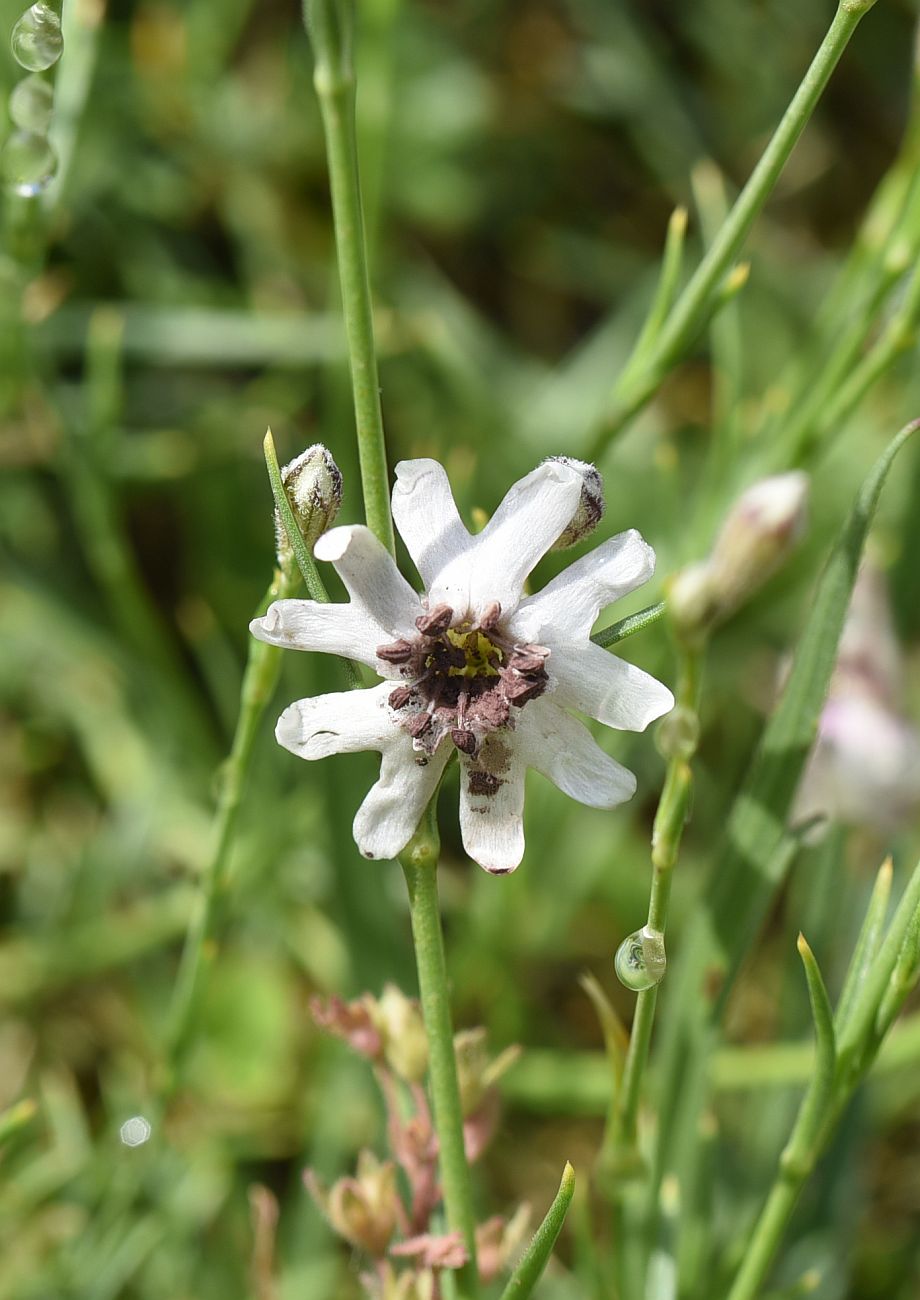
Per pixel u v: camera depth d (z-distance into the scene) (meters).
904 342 0.20
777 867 0.18
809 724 0.17
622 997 0.25
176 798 0.25
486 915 0.22
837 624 0.17
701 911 0.18
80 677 0.26
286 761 0.24
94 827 0.26
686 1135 0.18
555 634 0.15
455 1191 0.16
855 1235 0.21
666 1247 0.19
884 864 0.17
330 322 0.23
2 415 0.25
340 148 0.15
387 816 0.15
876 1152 0.23
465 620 0.15
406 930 0.22
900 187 0.21
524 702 0.15
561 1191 0.16
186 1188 0.22
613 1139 0.17
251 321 0.26
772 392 0.21
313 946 0.24
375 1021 0.17
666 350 0.19
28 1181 0.22
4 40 0.21
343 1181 0.17
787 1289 0.19
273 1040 0.24
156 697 0.25
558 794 0.22
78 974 0.24
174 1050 0.20
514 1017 0.23
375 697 0.15
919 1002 0.24
